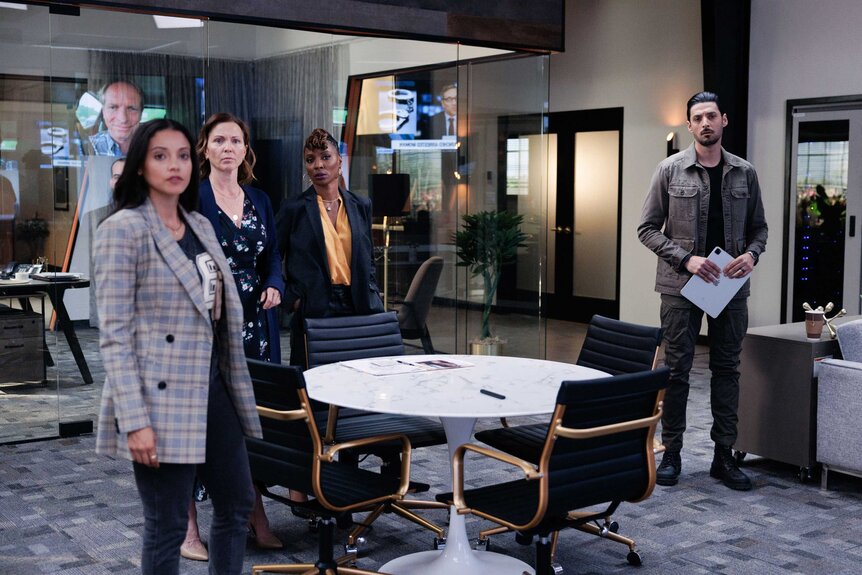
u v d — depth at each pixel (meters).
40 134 5.49
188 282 2.60
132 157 2.59
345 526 4.02
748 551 3.93
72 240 5.68
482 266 7.06
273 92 6.00
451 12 6.65
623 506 4.54
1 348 5.57
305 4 6.03
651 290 9.94
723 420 4.96
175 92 5.74
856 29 7.76
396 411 3.07
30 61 5.41
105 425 2.57
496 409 3.10
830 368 4.75
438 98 6.71
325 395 3.30
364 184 6.41
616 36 10.18
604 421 3.02
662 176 5.01
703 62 8.49
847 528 4.23
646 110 9.88
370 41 6.36
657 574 3.67
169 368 2.57
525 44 7.02
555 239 11.19
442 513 4.40
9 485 4.84
